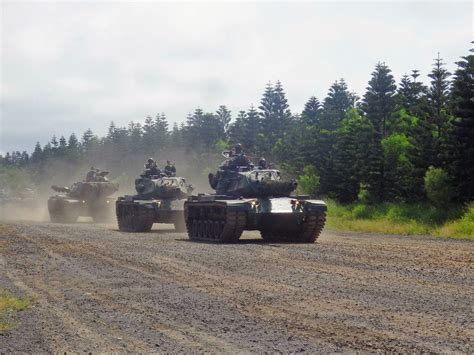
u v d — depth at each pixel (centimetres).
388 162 4641
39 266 1714
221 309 1080
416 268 1542
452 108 3828
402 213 3778
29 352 821
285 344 830
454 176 3712
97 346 846
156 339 877
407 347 801
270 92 10588
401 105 5931
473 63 3634
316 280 1380
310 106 10362
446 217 3372
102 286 1361
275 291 1248
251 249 2095
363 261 1705
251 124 9681
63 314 1066
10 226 3491
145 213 3175
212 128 12250
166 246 2239
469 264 1612
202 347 827
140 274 1531
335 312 1034
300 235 2480
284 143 8119
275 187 2491
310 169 5950
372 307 1068
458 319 958
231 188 2597
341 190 5525
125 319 1018
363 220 3791
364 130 4925
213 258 1831
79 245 2294
